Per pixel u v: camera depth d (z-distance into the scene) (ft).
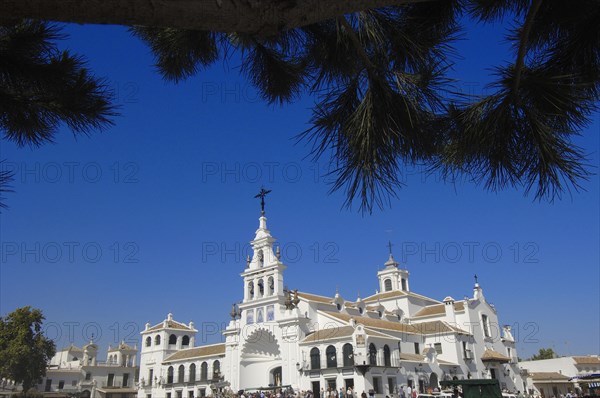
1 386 238.48
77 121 19.34
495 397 84.17
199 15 9.71
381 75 16.61
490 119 16.62
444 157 17.90
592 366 260.62
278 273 190.70
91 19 9.44
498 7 17.83
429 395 125.80
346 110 16.81
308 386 162.71
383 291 252.01
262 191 212.23
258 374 190.29
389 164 15.87
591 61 17.31
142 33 21.81
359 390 148.56
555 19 17.47
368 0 11.13
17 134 19.56
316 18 10.96
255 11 10.08
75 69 18.60
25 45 17.75
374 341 157.17
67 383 262.26
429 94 16.60
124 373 283.38
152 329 236.63
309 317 179.22
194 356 211.00
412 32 17.46
